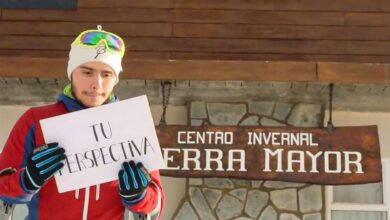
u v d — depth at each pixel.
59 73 6.72
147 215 2.71
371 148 6.98
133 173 2.58
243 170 7.01
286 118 7.59
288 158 7.02
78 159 2.66
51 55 7.43
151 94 7.48
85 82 2.71
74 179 2.66
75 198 2.72
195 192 7.40
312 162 6.99
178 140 7.10
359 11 7.50
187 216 7.34
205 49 7.41
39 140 2.71
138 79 6.77
